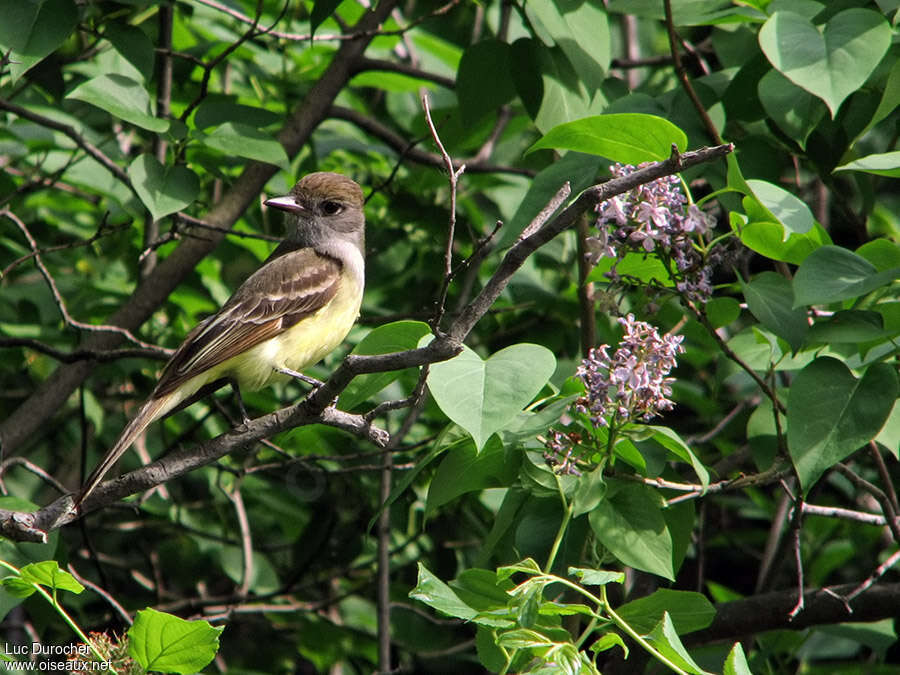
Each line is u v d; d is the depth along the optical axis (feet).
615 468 25.63
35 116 36.06
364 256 37.96
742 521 52.65
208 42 44.93
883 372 23.88
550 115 33.45
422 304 45.47
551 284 43.96
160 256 45.52
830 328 24.41
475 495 42.29
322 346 35.32
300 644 46.55
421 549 44.83
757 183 24.54
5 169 44.52
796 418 23.65
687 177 30.71
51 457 50.39
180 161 31.35
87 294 45.62
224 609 46.29
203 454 25.08
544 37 33.53
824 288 22.63
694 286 26.35
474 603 22.91
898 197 50.55
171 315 46.03
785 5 29.96
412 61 48.37
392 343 25.36
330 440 43.96
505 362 22.09
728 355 26.91
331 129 48.78
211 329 32.68
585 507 23.11
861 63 24.23
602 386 23.59
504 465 25.05
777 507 40.42
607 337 41.83
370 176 46.80
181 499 47.29
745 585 51.11
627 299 40.22
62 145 42.52
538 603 19.74
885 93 26.43
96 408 43.45
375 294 46.29
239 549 44.47
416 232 44.91
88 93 30.07
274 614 45.06
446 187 43.73
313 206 36.78
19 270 47.57
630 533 23.86
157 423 48.11
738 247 27.02
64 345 44.73
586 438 24.56
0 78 34.76
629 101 31.86
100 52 40.45
